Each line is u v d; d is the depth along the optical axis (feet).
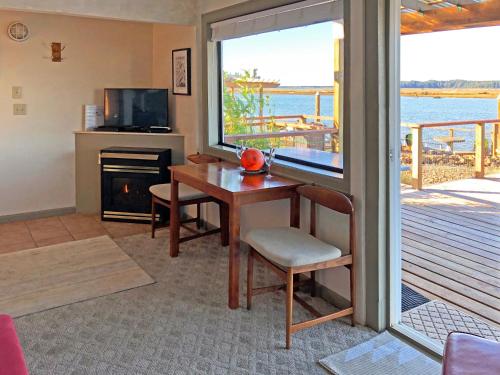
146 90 16.21
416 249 12.78
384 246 8.27
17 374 4.51
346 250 8.97
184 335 8.32
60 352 7.77
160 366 7.39
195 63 14.49
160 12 13.50
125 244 13.33
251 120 13.08
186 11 13.96
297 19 10.12
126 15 12.93
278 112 11.94
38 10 11.66
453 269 11.35
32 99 15.78
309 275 10.30
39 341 8.11
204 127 14.42
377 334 8.33
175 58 15.70
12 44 15.20
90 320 8.87
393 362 7.47
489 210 16.67
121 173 15.40
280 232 9.25
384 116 7.99
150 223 15.46
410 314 9.13
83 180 16.87
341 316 8.50
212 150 14.05
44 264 11.73
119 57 17.06
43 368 7.31
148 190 15.30
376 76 7.92
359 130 8.33
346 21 8.56
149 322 8.80
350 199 8.64
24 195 16.11
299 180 10.23
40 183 16.34
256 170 11.08
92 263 11.80
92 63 16.62
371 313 8.48
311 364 7.43
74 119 16.61
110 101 16.57
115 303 9.59
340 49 9.64
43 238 13.94
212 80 14.01
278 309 9.35
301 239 8.84
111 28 16.78
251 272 9.20
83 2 12.23
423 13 15.49
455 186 20.45
